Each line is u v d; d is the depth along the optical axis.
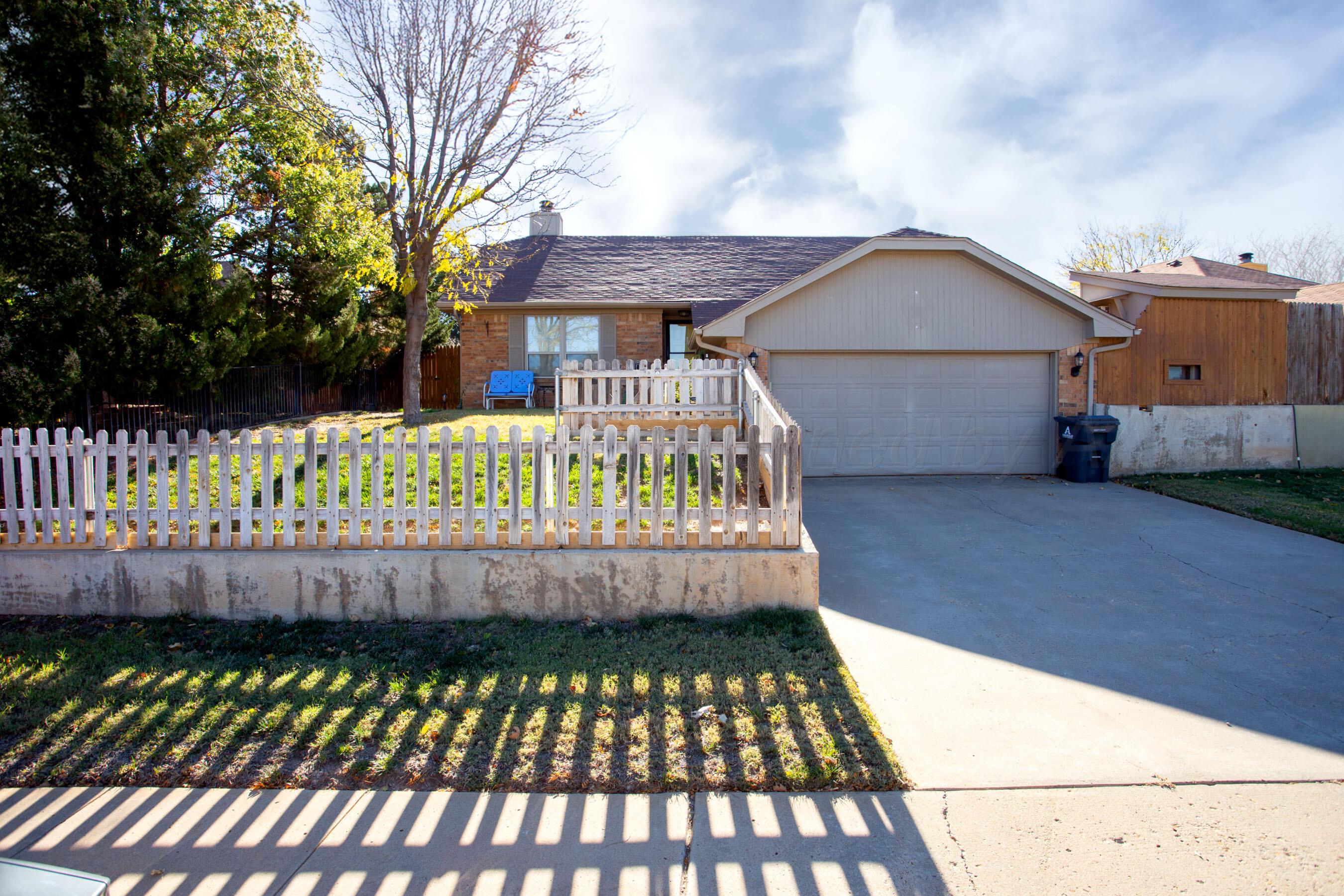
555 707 4.03
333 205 13.61
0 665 4.61
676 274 17.95
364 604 5.38
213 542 5.54
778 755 3.58
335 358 16.02
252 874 2.83
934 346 11.80
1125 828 3.04
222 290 11.73
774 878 2.79
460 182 12.64
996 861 2.86
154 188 10.92
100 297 9.99
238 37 12.47
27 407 9.12
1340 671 4.59
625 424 9.77
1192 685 4.41
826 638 4.95
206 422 12.31
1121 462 12.42
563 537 5.46
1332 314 13.25
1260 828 3.04
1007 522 8.64
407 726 3.87
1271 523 8.60
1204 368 12.80
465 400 17.12
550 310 17.09
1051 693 4.30
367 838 3.04
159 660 4.67
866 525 8.52
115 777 3.47
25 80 10.24
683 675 4.41
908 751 3.66
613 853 2.93
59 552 5.45
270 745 3.71
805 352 11.82
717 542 5.55
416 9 11.62
